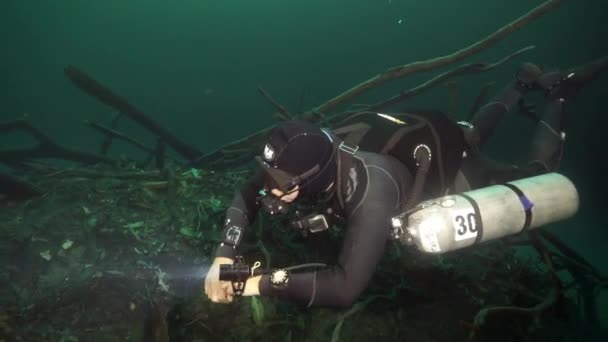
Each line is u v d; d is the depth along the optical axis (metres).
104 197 3.52
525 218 1.66
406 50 65.06
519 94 2.71
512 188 1.70
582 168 20.33
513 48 37.06
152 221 3.25
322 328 2.60
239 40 84.00
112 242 2.92
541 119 2.67
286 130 1.37
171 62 85.25
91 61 89.25
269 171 1.36
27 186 3.44
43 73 79.94
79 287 2.45
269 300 2.59
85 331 2.25
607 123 19.62
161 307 2.34
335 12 74.31
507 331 2.91
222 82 74.81
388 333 2.69
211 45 84.00
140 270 2.68
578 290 4.35
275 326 2.52
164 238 3.05
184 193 3.70
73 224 3.06
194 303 2.50
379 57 67.94
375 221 1.34
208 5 93.50
